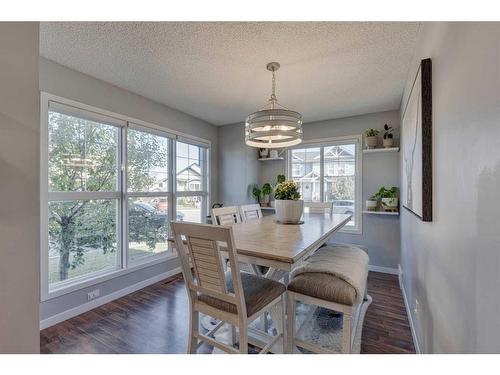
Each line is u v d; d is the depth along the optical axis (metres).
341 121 3.77
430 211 1.34
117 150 2.77
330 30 1.72
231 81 2.54
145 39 1.84
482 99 0.73
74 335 1.95
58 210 2.26
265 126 1.99
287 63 2.18
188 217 3.76
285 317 1.65
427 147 1.35
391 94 2.85
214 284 1.35
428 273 1.42
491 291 0.68
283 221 2.34
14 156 0.81
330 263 1.72
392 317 2.21
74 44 1.90
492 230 0.67
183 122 3.61
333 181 3.91
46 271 2.09
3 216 0.79
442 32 1.15
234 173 4.21
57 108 2.18
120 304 2.49
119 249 2.76
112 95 2.62
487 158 0.70
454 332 0.97
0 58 0.78
